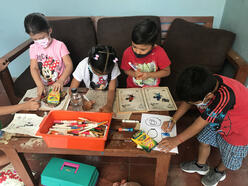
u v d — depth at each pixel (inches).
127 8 80.0
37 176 57.2
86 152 39.8
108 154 39.4
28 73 72.4
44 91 52.4
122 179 56.5
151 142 38.7
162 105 47.8
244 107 38.1
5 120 74.4
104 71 43.6
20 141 39.7
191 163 57.1
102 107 46.6
